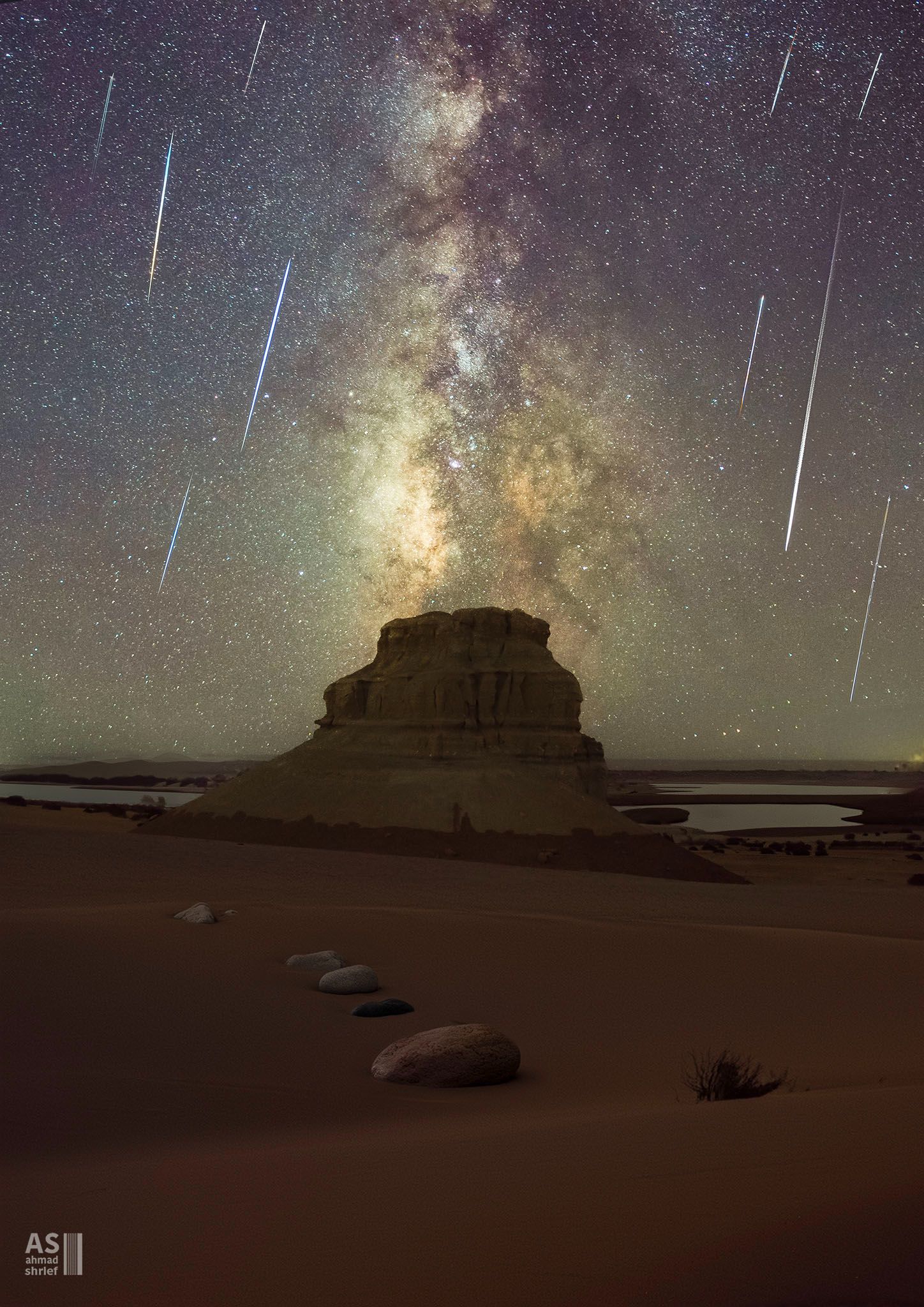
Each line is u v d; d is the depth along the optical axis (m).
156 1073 10.77
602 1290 3.45
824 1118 6.73
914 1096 7.68
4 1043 11.34
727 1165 5.26
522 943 21.03
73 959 15.67
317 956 17.52
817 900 37.84
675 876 45.66
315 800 50.38
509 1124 8.19
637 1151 5.86
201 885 33.06
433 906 30.89
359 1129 8.82
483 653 54.78
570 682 54.34
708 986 17.73
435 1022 14.34
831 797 156.88
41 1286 4.05
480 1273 3.76
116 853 39.53
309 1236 4.47
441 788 49.50
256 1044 12.46
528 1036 13.87
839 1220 4.01
